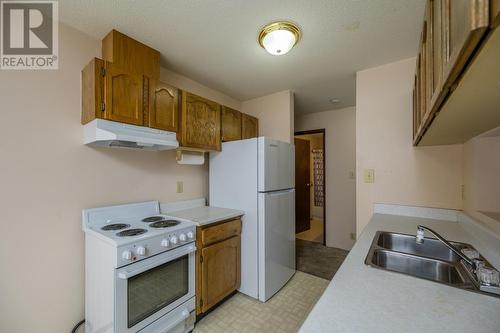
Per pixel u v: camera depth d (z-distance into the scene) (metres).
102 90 1.44
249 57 1.99
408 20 1.49
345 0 1.32
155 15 1.45
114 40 1.60
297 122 4.09
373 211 2.13
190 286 1.72
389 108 2.08
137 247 1.36
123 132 1.51
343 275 0.92
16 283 1.33
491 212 1.42
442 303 0.73
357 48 1.83
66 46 1.55
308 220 4.80
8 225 1.31
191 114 2.06
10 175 1.32
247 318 1.88
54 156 1.49
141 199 1.99
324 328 0.61
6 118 1.31
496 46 0.38
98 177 1.71
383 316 0.66
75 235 1.57
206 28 1.58
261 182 2.11
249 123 2.86
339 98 3.12
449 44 0.50
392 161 2.05
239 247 2.21
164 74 2.21
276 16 1.46
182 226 1.67
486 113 0.83
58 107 1.51
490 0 0.32
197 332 1.72
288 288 2.36
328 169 3.77
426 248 1.42
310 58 2.00
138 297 1.39
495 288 0.79
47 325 1.44
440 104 0.73
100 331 1.39
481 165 1.47
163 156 2.18
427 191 1.92
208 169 2.65
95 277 1.45
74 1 1.33
